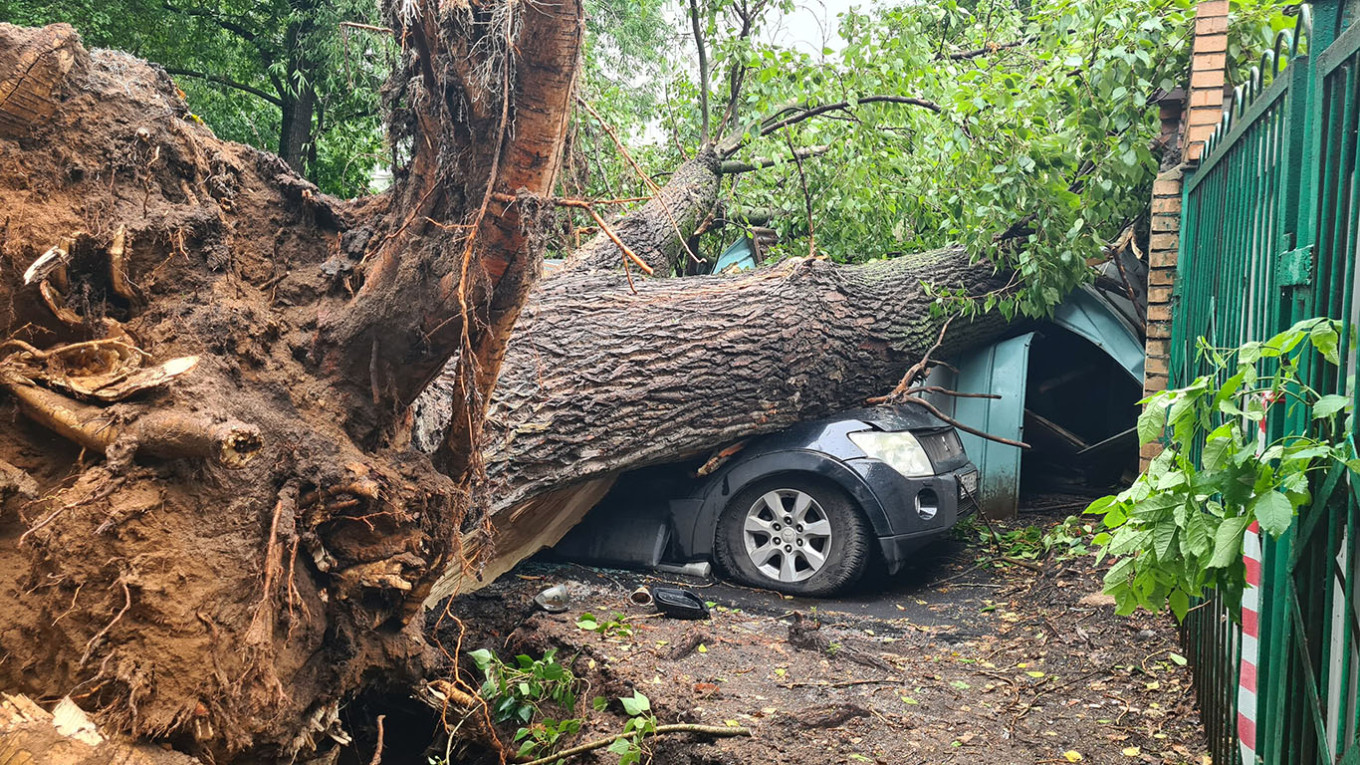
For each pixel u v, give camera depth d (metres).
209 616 2.59
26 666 2.44
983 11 8.82
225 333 2.94
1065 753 3.29
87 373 2.72
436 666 3.51
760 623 4.76
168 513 2.61
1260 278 2.76
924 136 7.24
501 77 2.54
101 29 14.30
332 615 3.03
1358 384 1.65
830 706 3.58
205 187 3.17
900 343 6.46
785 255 8.62
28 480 2.53
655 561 5.76
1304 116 2.29
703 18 7.48
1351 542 1.63
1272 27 5.36
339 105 15.39
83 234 2.74
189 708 2.51
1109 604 4.75
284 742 2.78
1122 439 6.74
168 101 3.23
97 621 2.48
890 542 5.37
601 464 5.02
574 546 5.93
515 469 4.58
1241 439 1.96
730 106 8.16
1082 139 6.44
